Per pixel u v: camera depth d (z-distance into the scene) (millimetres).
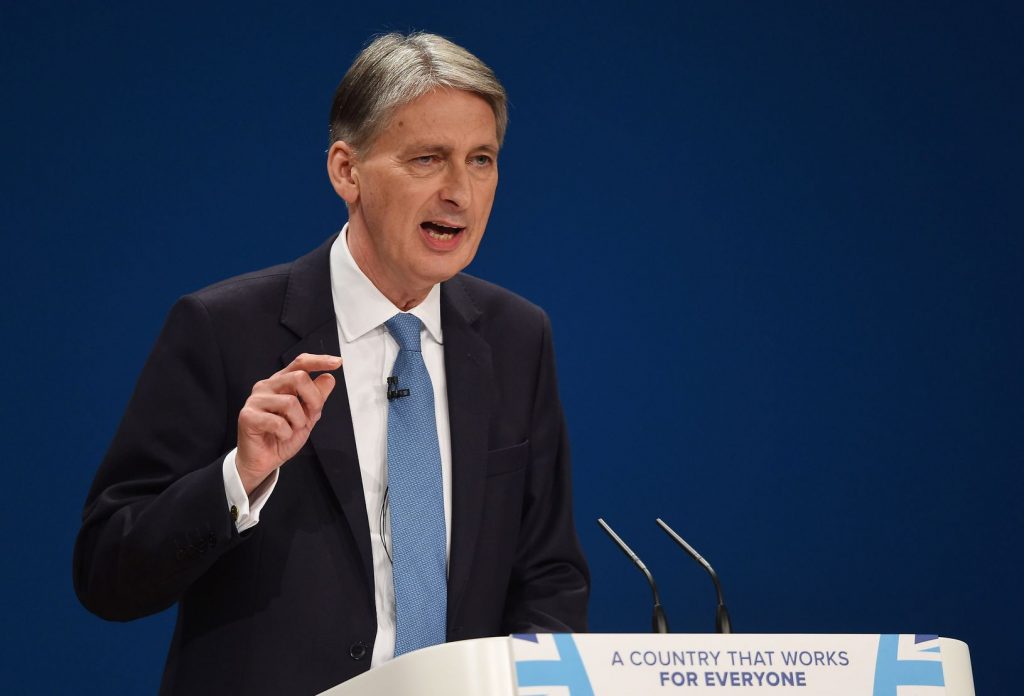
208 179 11727
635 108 12984
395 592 5715
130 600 5426
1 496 10891
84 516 5797
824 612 12555
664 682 3830
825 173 13133
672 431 12633
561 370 12531
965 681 4270
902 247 13109
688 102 13062
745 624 12414
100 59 11500
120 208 11445
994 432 12977
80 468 11102
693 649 3904
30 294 11125
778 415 12797
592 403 12547
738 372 12805
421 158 5770
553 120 12828
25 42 11297
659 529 12461
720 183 13008
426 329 6363
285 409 4867
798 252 13016
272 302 6148
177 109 11695
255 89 11961
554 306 12625
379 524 5887
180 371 5875
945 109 13273
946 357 13023
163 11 11734
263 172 11898
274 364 5992
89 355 11227
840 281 13023
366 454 5988
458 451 6152
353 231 6242
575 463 12438
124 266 11406
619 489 12453
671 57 13086
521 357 6676
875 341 12984
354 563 5719
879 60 13266
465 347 6418
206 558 5191
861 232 13094
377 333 6195
